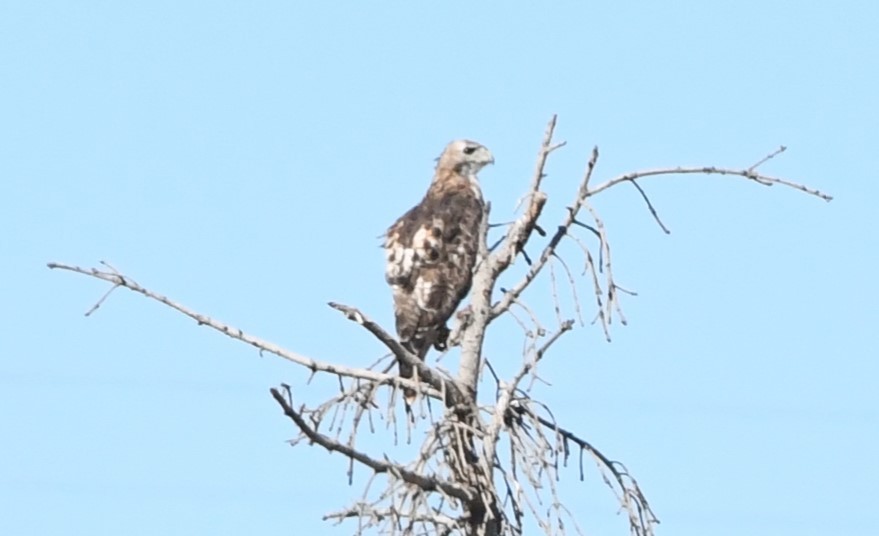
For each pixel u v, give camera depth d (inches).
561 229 492.7
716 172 500.4
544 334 482.6
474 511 463.5
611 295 485.7
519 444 462.6
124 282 452.4
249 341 458.0
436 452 452.8
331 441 424.5
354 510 436.5
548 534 453.4
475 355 495.8
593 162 490.6
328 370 458.3
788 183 505.0
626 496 482.0
